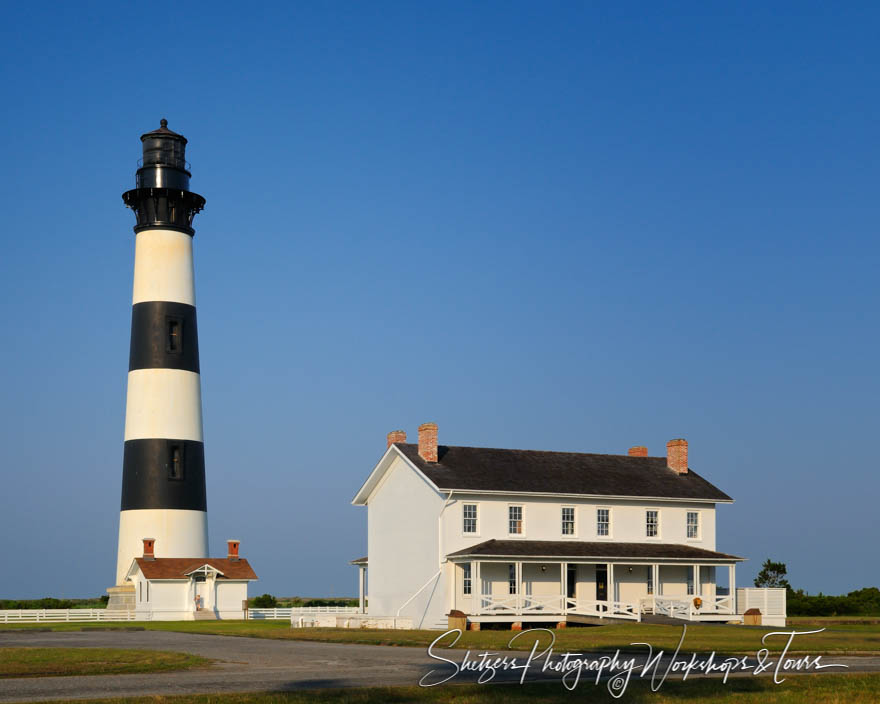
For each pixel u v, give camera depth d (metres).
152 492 70.94
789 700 23.59
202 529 73.06
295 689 23.84
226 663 30.48
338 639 42.47
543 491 57.31
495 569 56.06
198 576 73.00
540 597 53.84
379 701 22.14
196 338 74.06
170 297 72.44
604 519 59.47
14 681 25.69
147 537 71.00
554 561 54.66
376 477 60.91
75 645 40.53
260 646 38.97
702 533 61.81
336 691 23.17
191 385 72.75
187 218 74.19
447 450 59.50
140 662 30.56
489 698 22.81
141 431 71.31
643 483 61.50
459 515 55.91
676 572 60.34
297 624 61.22
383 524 60.56
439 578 55.19
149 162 73.75
